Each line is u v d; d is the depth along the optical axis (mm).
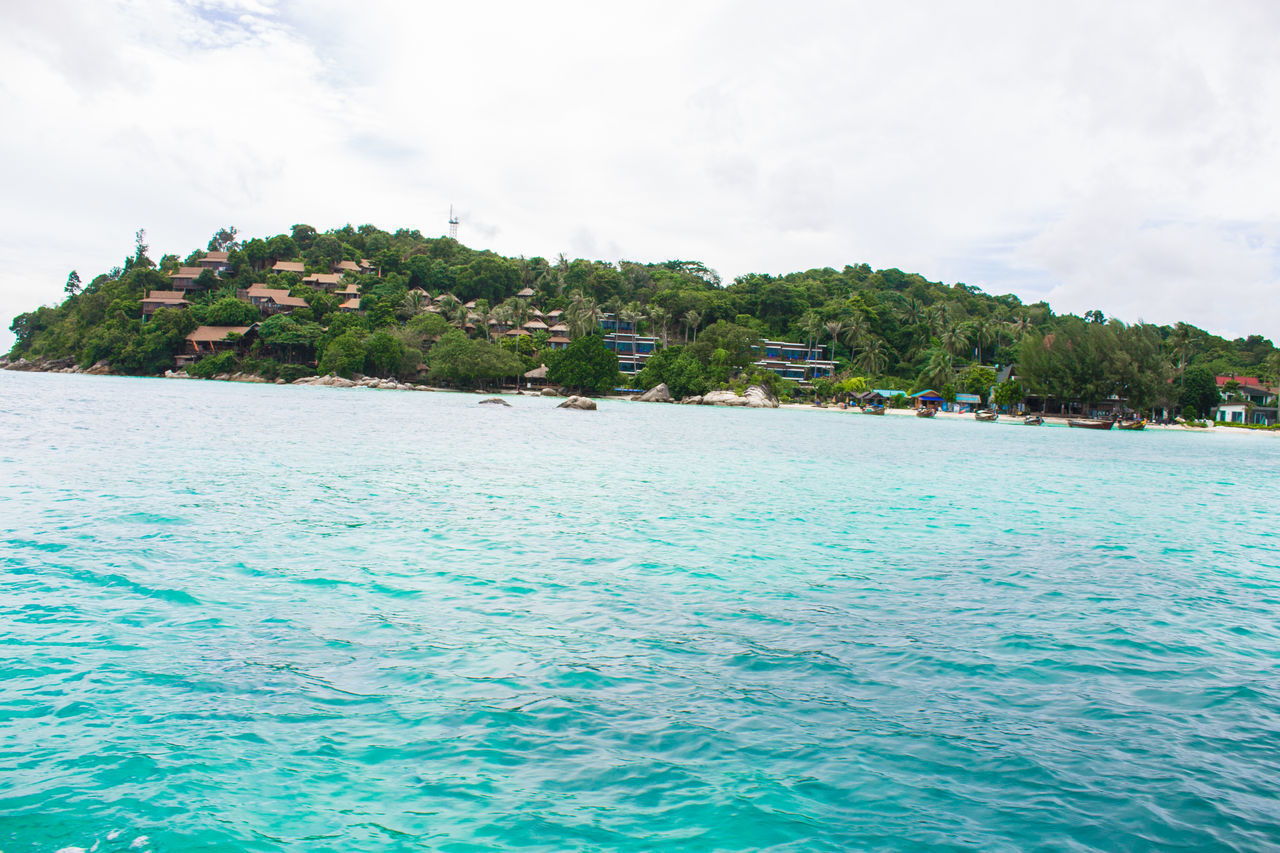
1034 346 131875
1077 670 11734
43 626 11977
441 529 20516
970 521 25656
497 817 7371
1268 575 19031
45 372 166375
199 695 9781
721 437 62781
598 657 11578
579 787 7934
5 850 6555
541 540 19656
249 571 15578
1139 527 26000
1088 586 17016
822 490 32156
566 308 180875
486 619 13156
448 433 54125
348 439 46094
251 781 7871
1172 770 8648
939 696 10555
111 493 23781
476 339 155625
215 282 178000
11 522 19109
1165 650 12805
